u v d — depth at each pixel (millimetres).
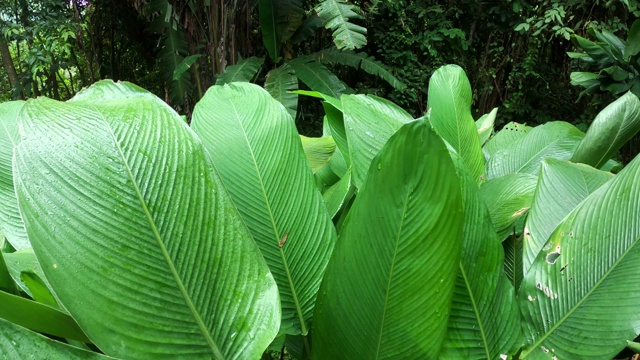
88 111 587
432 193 523
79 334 587
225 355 533
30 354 427
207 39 4645
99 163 542
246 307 553
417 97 5223
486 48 5500
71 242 495
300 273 742
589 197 766
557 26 4359
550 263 732
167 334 508
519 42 5477
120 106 611
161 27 4926
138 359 491
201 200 573
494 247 674
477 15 5367
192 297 531
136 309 501
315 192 794
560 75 5555
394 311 578
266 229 750
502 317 683
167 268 526
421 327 583
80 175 527
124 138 571
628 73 3471
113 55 6543
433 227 537
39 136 538
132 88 922
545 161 989
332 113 1115
